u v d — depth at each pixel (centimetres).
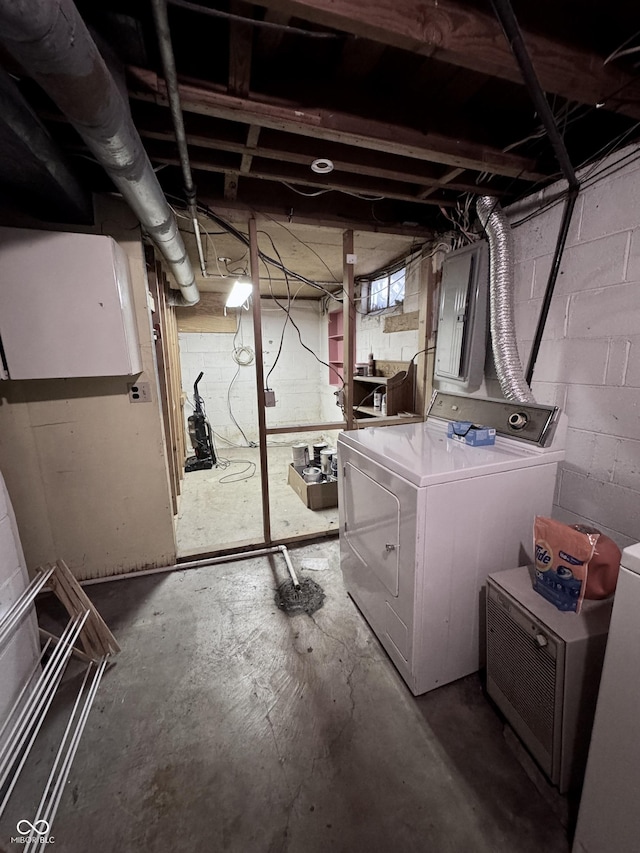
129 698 138
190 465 416
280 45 107
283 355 520
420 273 252
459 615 135
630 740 75
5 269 149
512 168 150
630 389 138
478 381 198
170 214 164
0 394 179
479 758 117
